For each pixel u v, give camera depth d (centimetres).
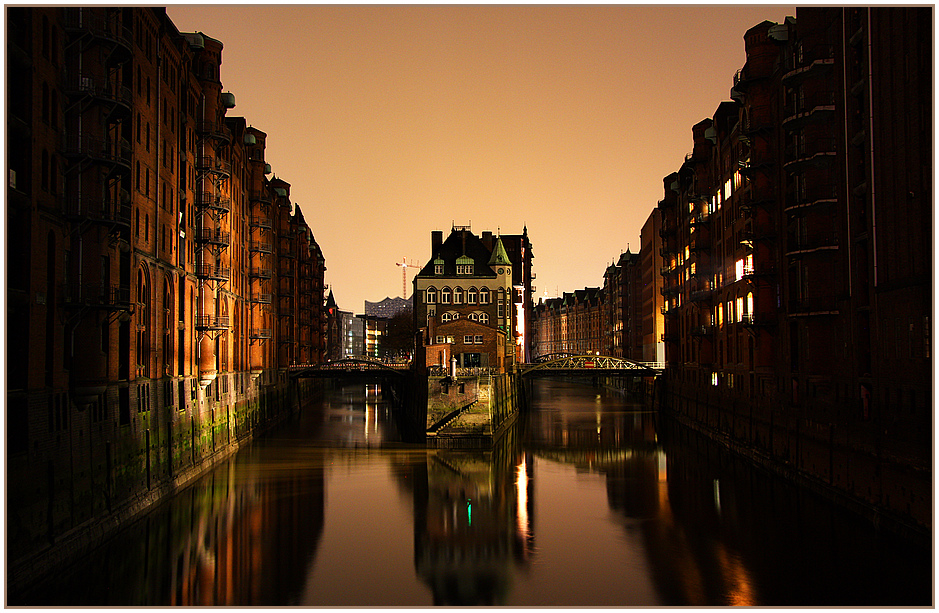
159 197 3725
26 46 2478
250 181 6278
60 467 2534
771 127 4562
